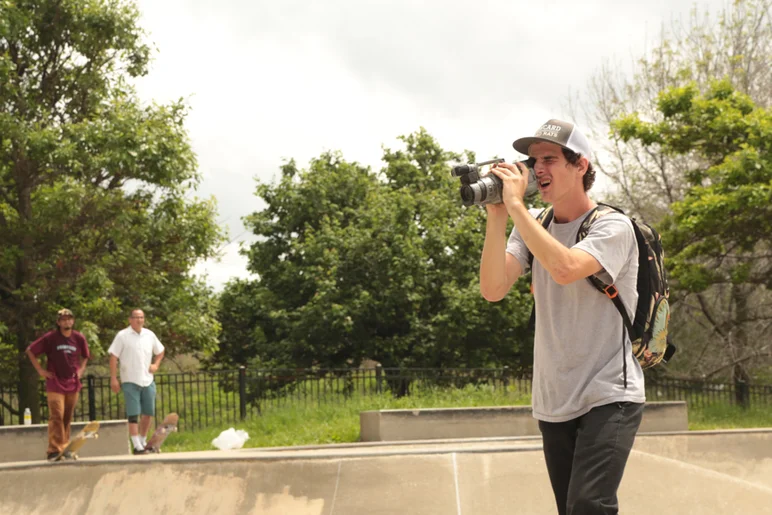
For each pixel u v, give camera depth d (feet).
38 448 31.58
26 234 48.11
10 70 46.44
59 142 46.32
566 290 8.41
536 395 8.77
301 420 41.83
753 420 47.19
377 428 32.65
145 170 47.21
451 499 17.38
